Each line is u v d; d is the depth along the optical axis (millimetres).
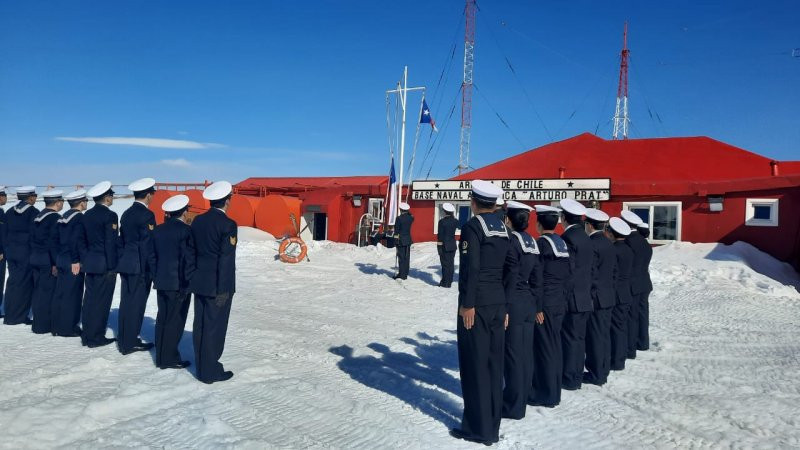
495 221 5281
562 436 5270
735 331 10117
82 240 7656
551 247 6195
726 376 7332
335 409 5613
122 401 5453
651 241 19172
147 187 7578
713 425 5621
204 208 24422
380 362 7527
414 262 18938
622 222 7797
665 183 18875
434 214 22484
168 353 6742
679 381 7164
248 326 9477
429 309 11750
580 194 19922
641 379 7258
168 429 4922
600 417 5816
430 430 5230
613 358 7660
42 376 6191
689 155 22594
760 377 7328
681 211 18703
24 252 8906
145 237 7387
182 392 5926
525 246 5719
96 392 5766
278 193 27672
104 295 7672
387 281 15430
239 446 4578
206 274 6242
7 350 7320
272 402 5742
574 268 6586
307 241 23359
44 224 8320
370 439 4918
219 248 6238
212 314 6246
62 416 5039
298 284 14852
